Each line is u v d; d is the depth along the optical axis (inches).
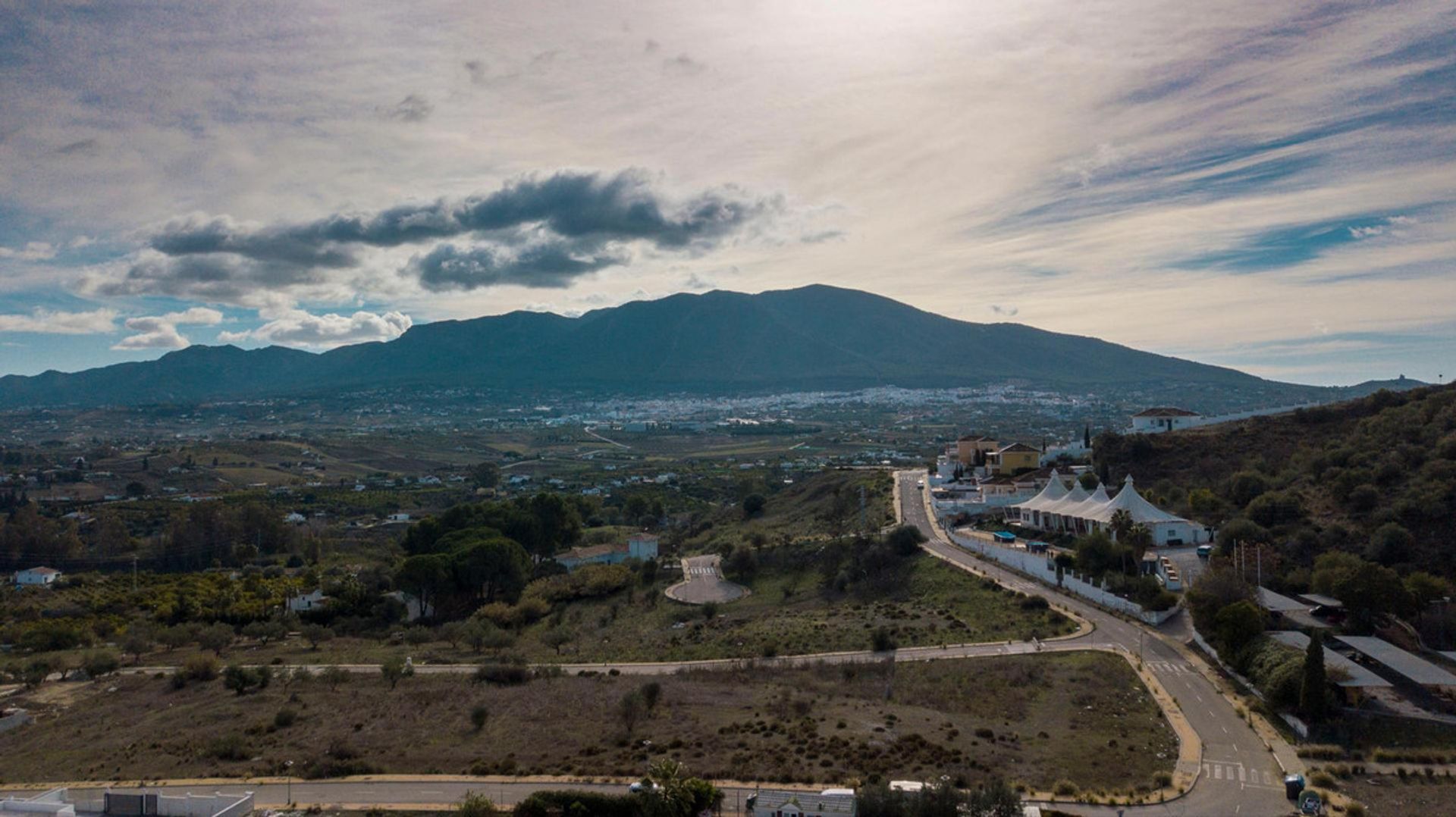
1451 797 2165.4
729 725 2844.5
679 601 5088.6
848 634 3914.9
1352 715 2610.7
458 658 4281.5
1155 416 6924.2
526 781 2536.9
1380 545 3592.5
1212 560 3826.3
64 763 2965.1
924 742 2571.4
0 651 4975.4
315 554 7819.9
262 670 3846.0
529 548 6520.7
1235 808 2139.5
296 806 2427.4
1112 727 2650.1
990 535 5329.7
